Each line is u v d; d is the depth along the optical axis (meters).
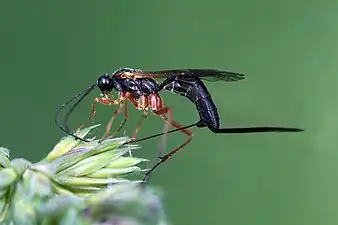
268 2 0.17
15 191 0.12
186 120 0.16
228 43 0.17
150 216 0.12
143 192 0.12
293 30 0.17
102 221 0.12
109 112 0.14
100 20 0.17
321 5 0.18
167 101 0.16
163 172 0.16
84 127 0.14
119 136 0.13
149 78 0.14
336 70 0.17
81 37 0.17
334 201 0.17
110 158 0.13
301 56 0.17
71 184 0.13
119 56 0.17
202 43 0.17
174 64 0.17
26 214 0.12
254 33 0.17
